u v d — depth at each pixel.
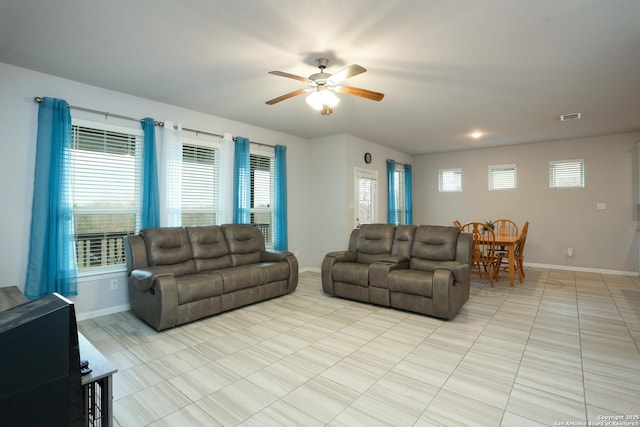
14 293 2.66
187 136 4.43
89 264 3.60
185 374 2.37
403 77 3.33
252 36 2.55
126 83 3.51
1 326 0.98
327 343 2.91
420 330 3.21
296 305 4.06
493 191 7.08
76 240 3.51
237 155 4.91
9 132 3.07
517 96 3.87
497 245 5.69
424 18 2.29
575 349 2.76
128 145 3.89
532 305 4.01
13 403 0.97
